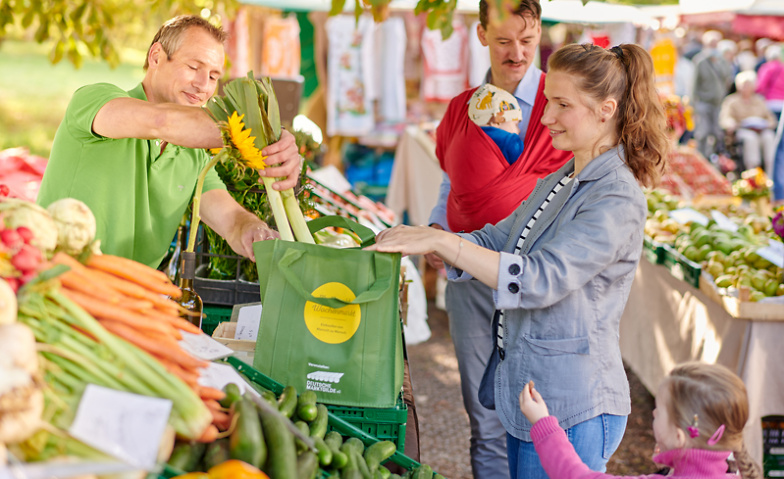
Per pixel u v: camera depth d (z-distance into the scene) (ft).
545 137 9.93
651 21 24.56
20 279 4.39
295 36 26.53
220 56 7.95
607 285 6.41
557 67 6.43
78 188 7.21
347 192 17.61
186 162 7.81
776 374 10.21
